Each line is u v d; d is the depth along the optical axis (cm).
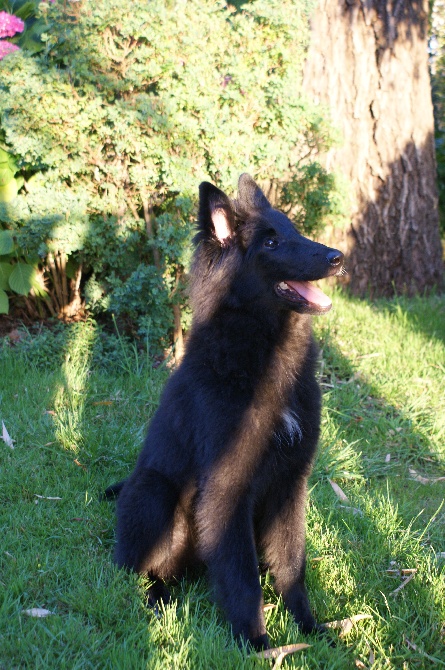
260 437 196
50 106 260
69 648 184
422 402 274
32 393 267
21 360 281
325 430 259
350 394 276
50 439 248
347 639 190
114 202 274
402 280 387
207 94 268
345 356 297
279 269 197
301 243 198
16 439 248
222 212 202
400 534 218
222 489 194
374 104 368
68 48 263
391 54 366
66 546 210
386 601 195
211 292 202
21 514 219
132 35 258
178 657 182
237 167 273
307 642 189
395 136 372
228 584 193
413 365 294
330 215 304
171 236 273
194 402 200
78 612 193
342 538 216
